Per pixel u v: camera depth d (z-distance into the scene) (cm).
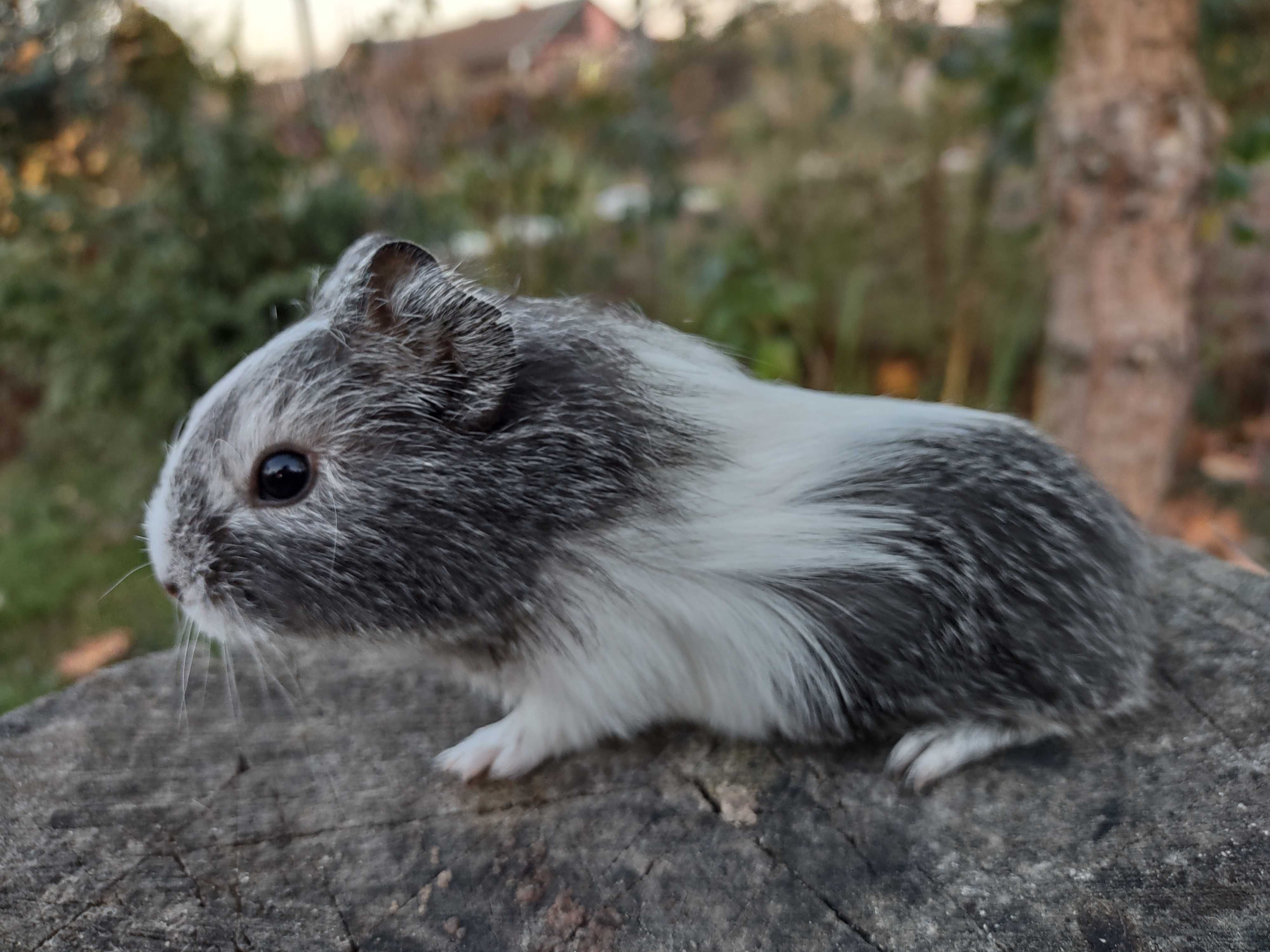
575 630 17
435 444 17
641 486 17
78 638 38
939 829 17
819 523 18
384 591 17
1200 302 47
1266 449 47
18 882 17
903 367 56
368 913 17
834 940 16
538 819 18
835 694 18
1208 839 17
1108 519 19
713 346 20
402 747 20
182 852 18
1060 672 18
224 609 17
